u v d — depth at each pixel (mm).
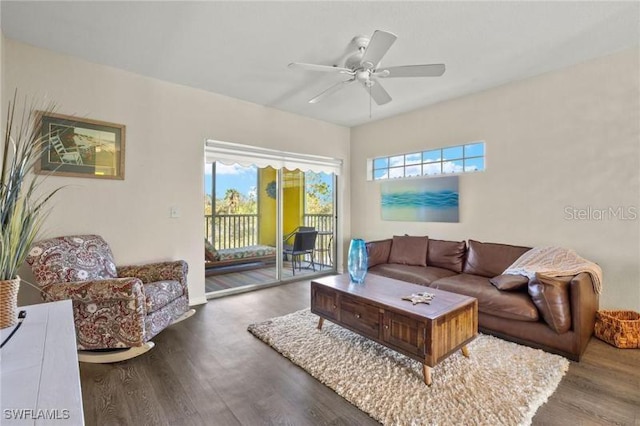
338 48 2629
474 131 3678
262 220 4430
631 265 2689
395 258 3984
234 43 2564
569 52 2711
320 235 5062
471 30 2355
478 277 3191
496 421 1596
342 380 1981
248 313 3244
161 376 2055
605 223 2812
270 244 4492
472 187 3719
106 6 2090
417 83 3381
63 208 2727
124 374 2076
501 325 2561
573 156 2973
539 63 2918
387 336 2148
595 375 2029
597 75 2818
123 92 3055
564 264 2699
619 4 2055
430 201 4125
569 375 2035
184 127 3459
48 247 2344
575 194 2973
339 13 2156
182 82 3373
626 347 2359
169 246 3359
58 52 2707
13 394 739
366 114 4504
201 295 3602
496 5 2066
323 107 4195
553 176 3102
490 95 3531
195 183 3547
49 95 2668
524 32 2387
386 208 4664
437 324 1933
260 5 2080
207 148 3674
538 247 3088
